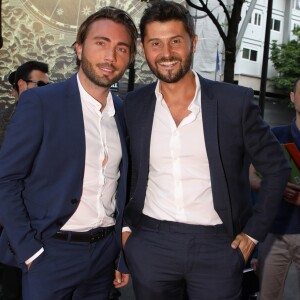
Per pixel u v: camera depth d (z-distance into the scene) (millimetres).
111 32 2471
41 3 9680
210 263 2496
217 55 12703
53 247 2447
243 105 2447
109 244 2619
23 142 2314
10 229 2326
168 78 2463
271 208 2512
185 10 2510
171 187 2512
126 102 2703
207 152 2445
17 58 9727
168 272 2549
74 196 2414
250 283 3535
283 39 24578
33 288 2404
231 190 2506
